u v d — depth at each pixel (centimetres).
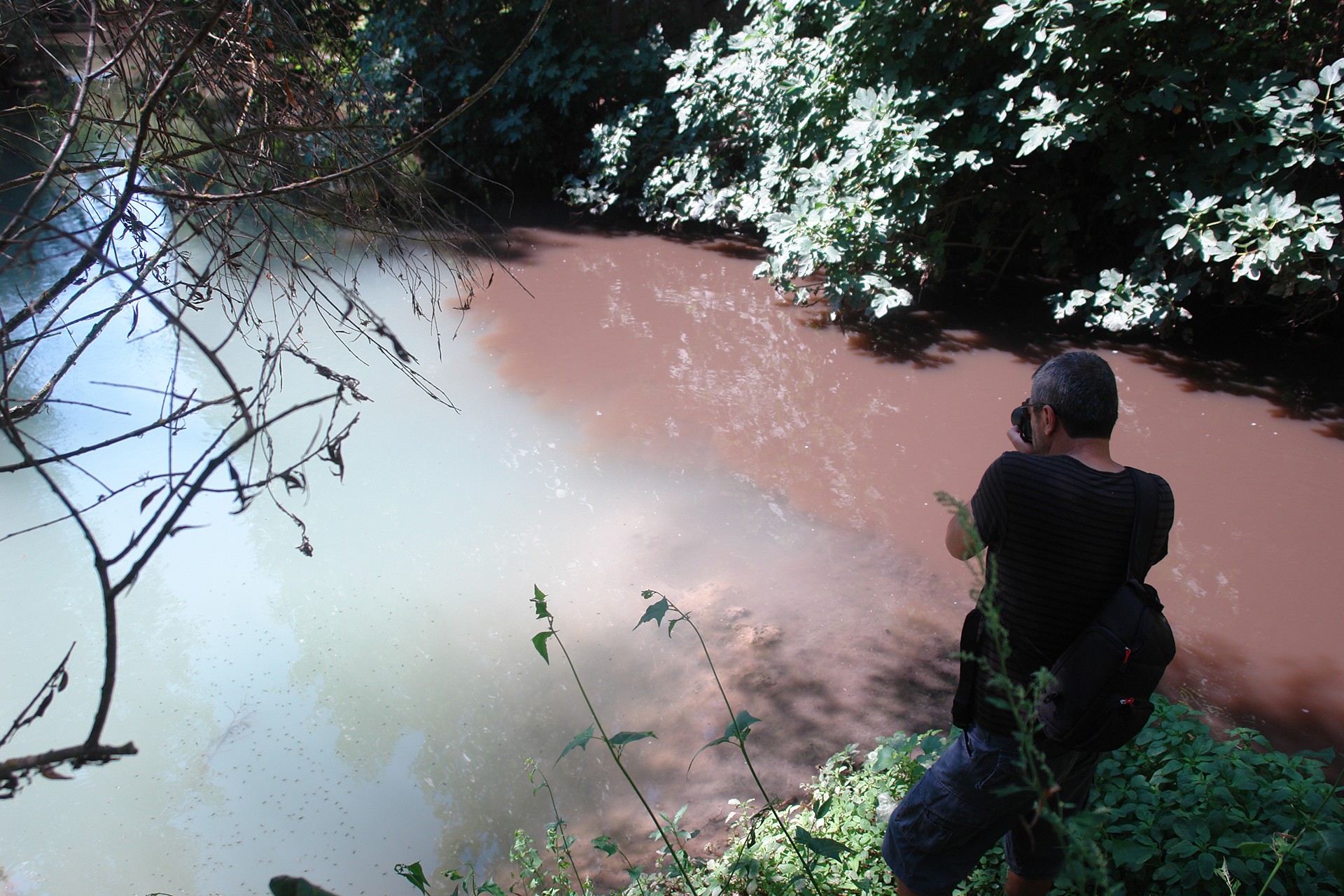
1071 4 686
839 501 604
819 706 436
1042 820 247
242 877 360
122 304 180
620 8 1320
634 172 1157
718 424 701
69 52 222
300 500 603
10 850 370
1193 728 331
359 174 236
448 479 630
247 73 221
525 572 539
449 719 438
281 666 470
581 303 927
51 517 567
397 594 521
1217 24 750
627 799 392
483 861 368
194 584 529
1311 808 283
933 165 789
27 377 693
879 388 755
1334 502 595
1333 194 754
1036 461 234
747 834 356
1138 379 763
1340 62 662
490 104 1245
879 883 305
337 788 402
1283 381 757
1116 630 220
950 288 955
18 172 544
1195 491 607
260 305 829
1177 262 798
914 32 770
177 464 620
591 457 659
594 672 465
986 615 174
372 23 1184
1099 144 832
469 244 1081
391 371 775
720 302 938
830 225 798
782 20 898
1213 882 270
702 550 557
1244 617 493
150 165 209
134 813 388
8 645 477
